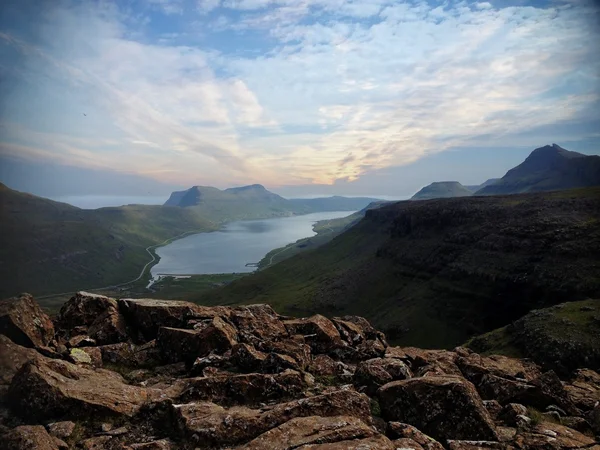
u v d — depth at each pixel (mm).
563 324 74875
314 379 18562
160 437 13125
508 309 121000
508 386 18625
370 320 151875
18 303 19641
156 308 23469
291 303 196625
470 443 12844
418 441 12578
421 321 134875
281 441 11570
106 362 19562
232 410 14133
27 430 11883
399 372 18234
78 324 22844
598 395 20891
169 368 19250
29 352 17391
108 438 12719
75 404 13883
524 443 13391
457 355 24750
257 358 18734
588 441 13773
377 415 15250
